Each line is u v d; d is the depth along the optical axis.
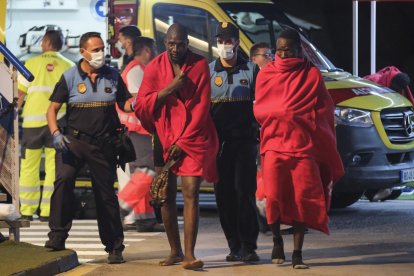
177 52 33.56
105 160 35.34
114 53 50.16
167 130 33.88
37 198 49.22
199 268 33.91
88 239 42.41
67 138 35.34
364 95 48.38
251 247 35.34
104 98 35.38
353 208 52.75
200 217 49.81
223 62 35.56
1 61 36.62
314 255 37.06
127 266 35.00
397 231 43.66
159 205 33.94
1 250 35.38
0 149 36.84
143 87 34.12
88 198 49.03
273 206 33.94
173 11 50.94
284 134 33.38
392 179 48.50
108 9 49.84
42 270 32.53
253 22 50.38
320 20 80.38
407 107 49.62
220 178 35.66
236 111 35.25
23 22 50.69
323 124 33.59
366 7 82.50
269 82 33.66
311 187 33.41
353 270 33.69
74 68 35.56
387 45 83.69
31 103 48.44
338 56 82.00
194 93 33.81
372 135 47.72
